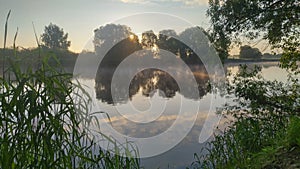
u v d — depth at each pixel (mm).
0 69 1639
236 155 4105
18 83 1607
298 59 6242
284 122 5324
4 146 1554
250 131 5078
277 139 3877
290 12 5949
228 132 5660
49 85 1653
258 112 6133
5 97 1593
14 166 1585
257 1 6121
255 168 3025
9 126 1646
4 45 1645
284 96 6043
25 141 1688
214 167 4406
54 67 1854
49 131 1611
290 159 2736
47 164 1599
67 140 1691
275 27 6195
